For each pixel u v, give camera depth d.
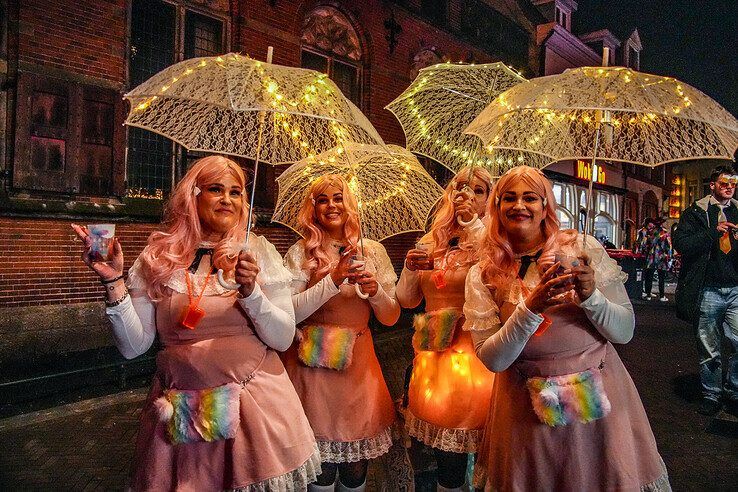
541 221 1.94
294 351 2.49
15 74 5.74
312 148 2.76
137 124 2.25
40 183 5.86
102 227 1.64
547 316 1.84
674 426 4.16
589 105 1.79
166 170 7.13
